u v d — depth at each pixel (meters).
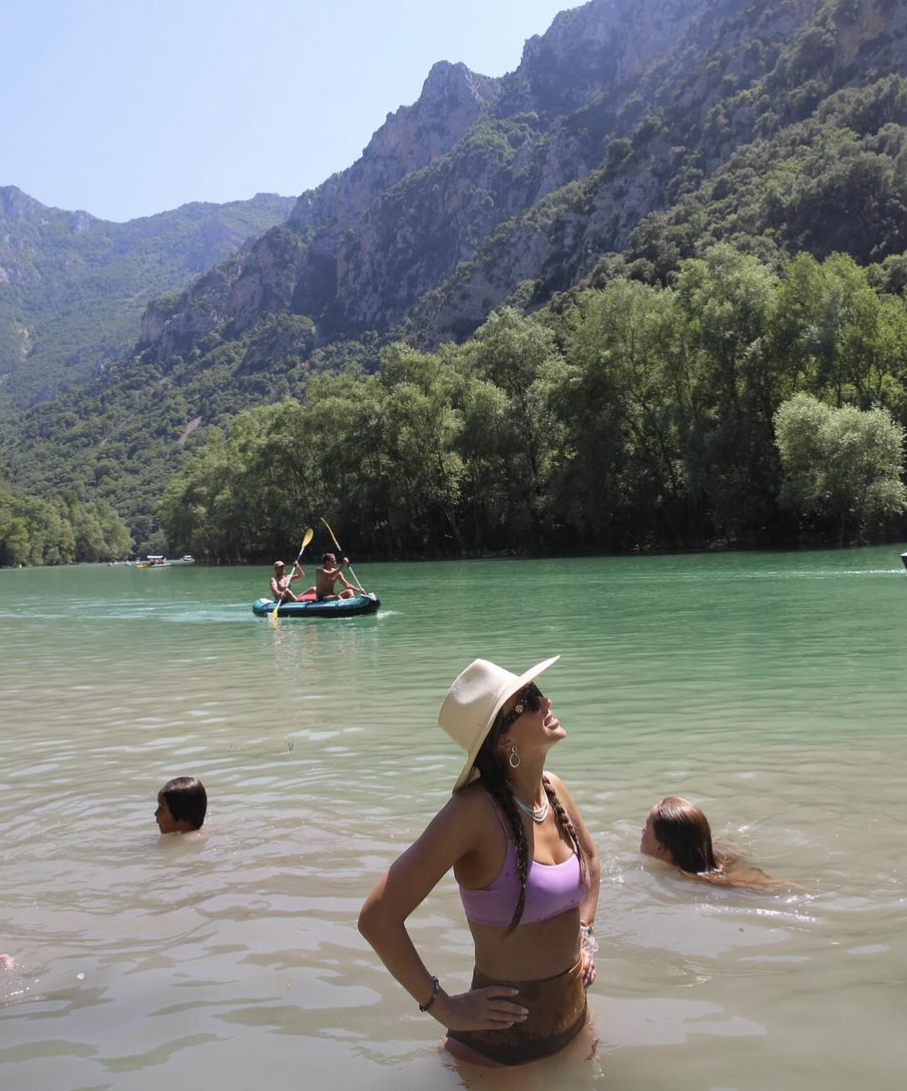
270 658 14.46
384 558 68.12
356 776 6.81
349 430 68.12
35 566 138.12
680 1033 3.22
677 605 19.81
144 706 10.38
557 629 16.34
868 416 41.75
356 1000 3.56
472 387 60.50
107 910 4.53
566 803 3.56
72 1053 3.25
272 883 4.79
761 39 125.25
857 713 8.20
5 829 5.91
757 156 100.44
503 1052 3.06
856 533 44.78
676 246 89.00
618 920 4.21
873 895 4.34
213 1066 3.12
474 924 3.11
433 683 11.13
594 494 52.41
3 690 12.14
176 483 101.88
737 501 48.03
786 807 5.66
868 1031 3.17
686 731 7.80
